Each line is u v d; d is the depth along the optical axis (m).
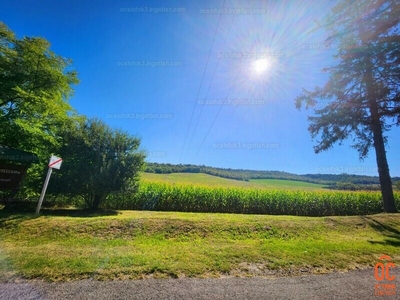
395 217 8.52
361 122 10.98
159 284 3.04
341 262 4.17
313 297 2.88
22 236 4.92
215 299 2.74
